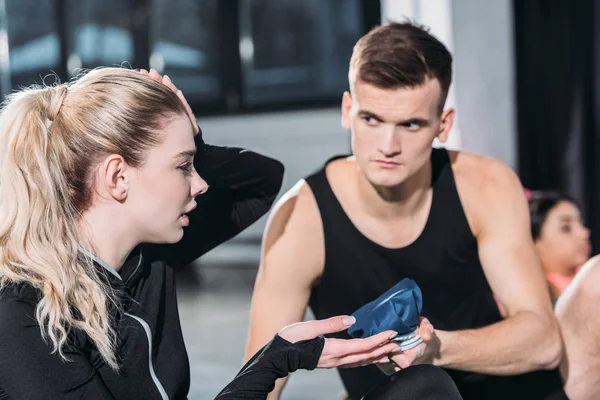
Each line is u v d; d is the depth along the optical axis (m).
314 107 6.98
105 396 1.30
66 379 1.27
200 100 7.34
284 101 7.09
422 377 1.45
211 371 3.90
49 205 1.33
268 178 1.83
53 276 1.29
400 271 1.91
